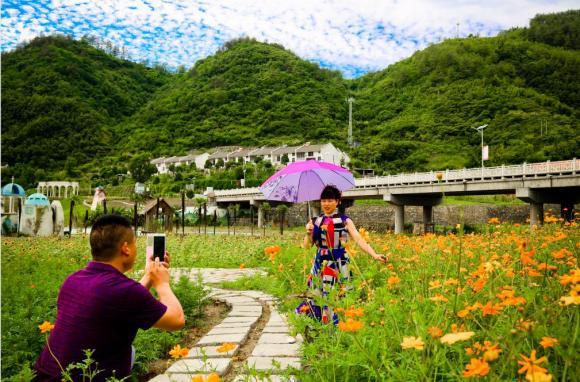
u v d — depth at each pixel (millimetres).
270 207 58719
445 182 37688
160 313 2496
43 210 29828
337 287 3498
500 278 3137
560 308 2215
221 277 10469
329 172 6145
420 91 131875
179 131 140000
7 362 3387
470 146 95688
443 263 4465
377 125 126125
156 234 2768
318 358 2889
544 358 1392
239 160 108375
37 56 163625
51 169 124688
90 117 145125
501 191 36500
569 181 29688
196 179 98625
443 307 2578
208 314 6434
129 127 150250
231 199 64688
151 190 95438
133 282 2490
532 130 90750
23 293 4719
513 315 2342
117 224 2598
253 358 4098
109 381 2318
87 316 2383
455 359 2469
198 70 178500
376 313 2855
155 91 185875
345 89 159875
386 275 5188
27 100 140000
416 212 54969
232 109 145500
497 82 119562
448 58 134750
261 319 5910
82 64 169750
